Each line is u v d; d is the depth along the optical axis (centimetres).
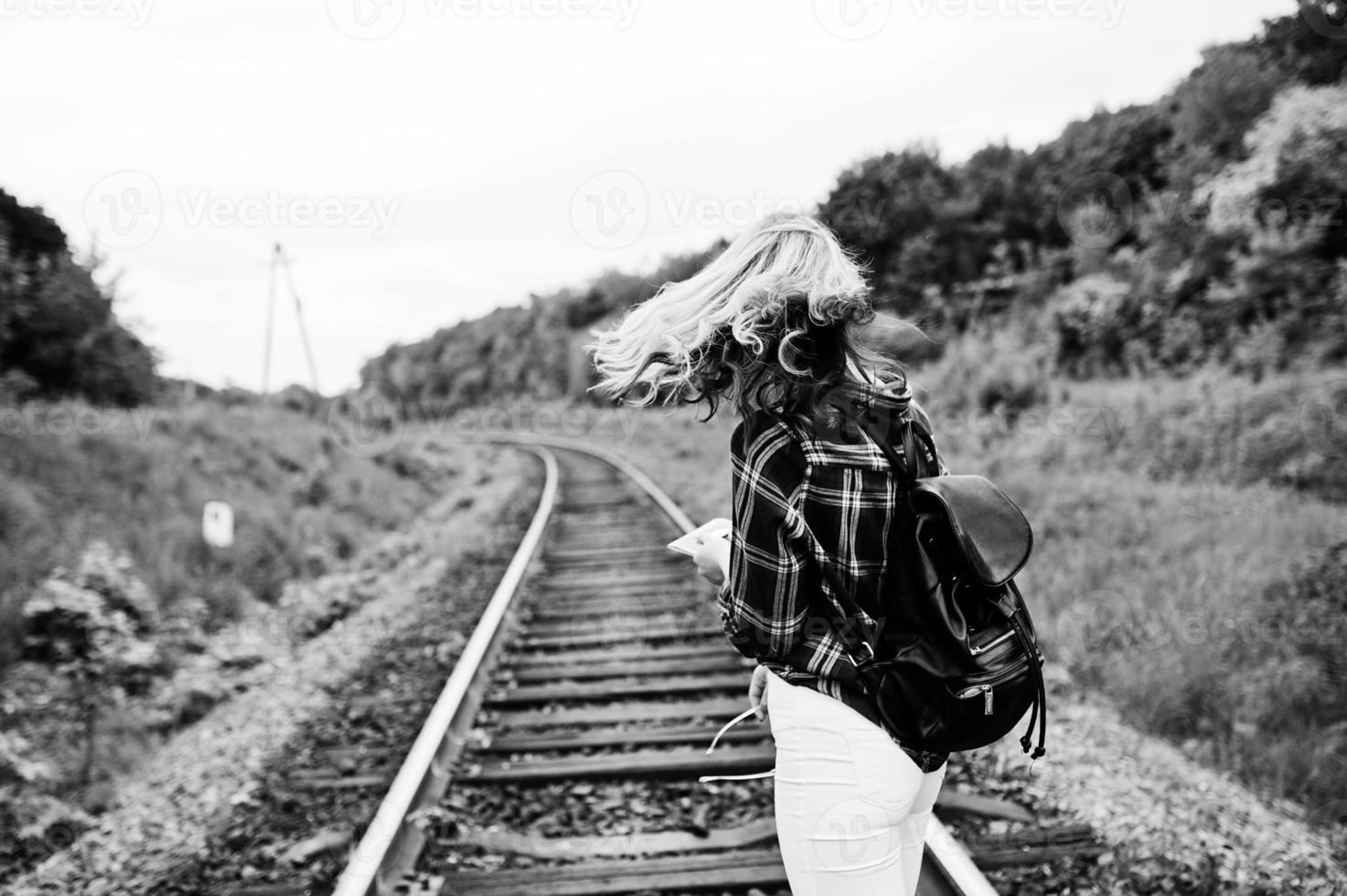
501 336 5122
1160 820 335
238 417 1762
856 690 146
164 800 436
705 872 293
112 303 1627
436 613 712
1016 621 147
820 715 146
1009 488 1015
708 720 443
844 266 149
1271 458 978
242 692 662
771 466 144
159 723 596
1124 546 784
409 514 1647
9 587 739
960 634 142
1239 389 1130
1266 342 1224
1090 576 709
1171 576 678
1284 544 708
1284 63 1622
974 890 244
